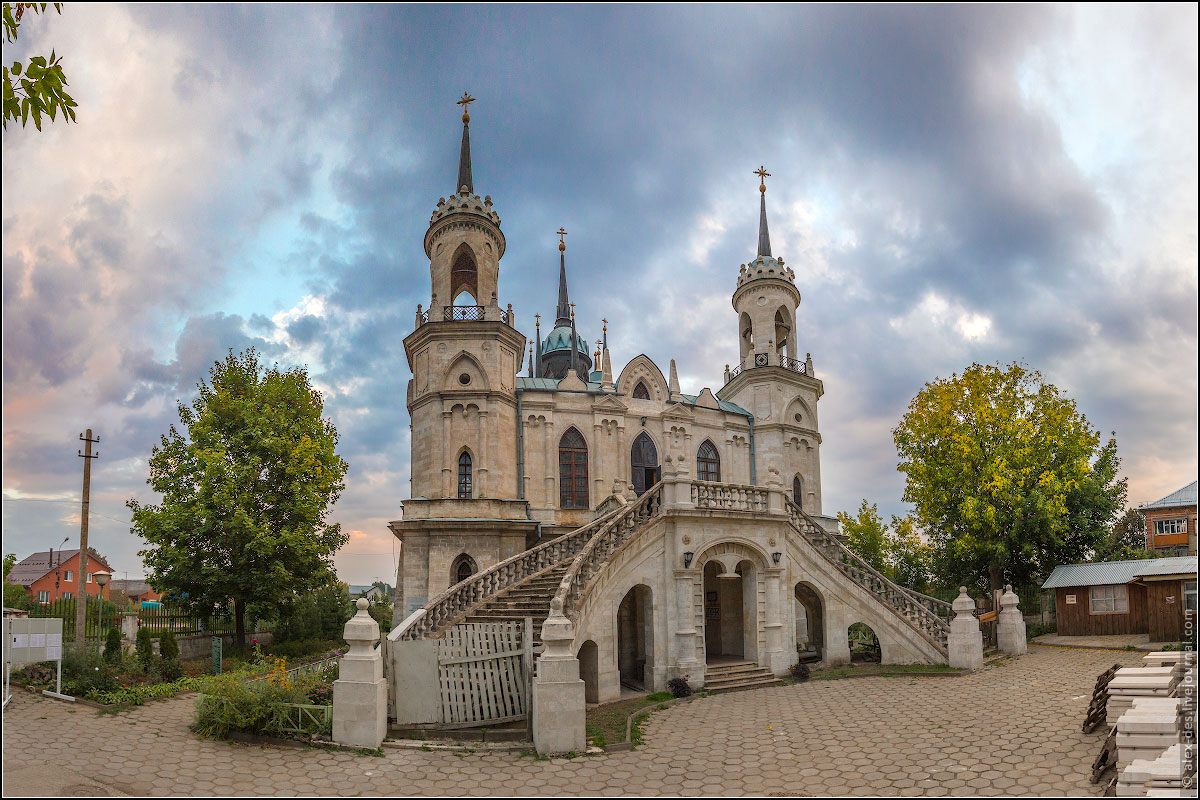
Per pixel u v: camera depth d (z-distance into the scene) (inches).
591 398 1525.6
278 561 1254.3
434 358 1414.9
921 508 1539.1
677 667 952.9
